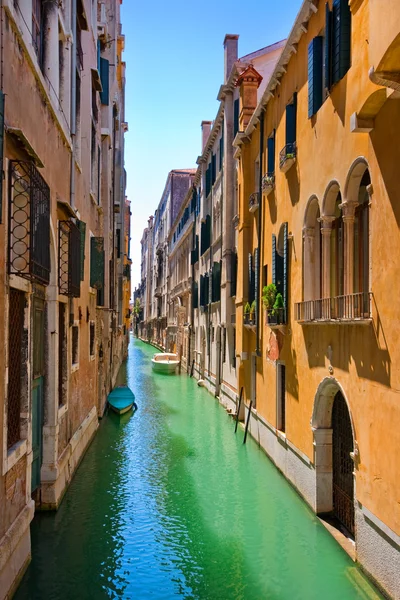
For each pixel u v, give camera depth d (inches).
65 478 399.5
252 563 296.4
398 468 230.8
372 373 260.4
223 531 339.3
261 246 545.0
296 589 266.7
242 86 655.1
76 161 431.5
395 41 185.8
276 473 462.6
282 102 461.7
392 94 221.6
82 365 501.7
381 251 250.2
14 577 243.9
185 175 1793.8
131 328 4928.6
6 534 233.5
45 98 306.0
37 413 339.9
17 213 260.7
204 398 908.0
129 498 398.9
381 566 247.3
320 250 383.2
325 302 345.4
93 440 585.9
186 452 537.0
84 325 509.0
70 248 376.2
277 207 478.6
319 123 350.6
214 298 895.7
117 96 983.6
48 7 335.9
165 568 290.4
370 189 262.8
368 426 265.0
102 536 330.6
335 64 314.7
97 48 655.8
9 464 233.6
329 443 353.1
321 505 351.9
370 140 262.7
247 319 608.7
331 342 323.9
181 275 1507.1
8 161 226.5
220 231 847.7
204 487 426.0
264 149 541.3
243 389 645.9
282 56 433.7
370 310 262.7
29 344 270.5
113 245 913.5
